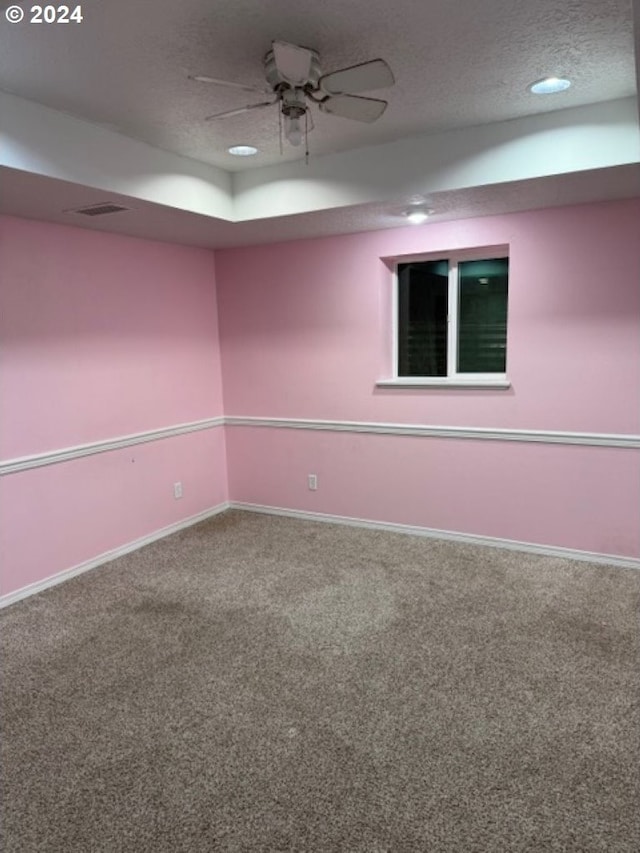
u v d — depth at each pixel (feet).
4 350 9.81
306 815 5.55
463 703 7.12
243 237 12.82
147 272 12.60
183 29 5.83
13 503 10.09
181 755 6.37
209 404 14.65
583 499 11.09
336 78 5.95
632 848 5.10
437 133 9.11
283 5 5.42
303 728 6.75
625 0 5.40
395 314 13.25
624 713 6.85
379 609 9.56
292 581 10.73
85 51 6.25
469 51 6.44
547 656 8.06
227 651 8.42
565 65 6.83
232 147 9.50
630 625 8.82
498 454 11.78
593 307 10.46
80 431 11.24
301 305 13.50
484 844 5.19
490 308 12.23
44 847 5.27
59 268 10.67
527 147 8.55
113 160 8.68
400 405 12.67
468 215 11.05
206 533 13.50
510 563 11.26
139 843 5.29
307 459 14.10
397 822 5.44
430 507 12.71
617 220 10.03
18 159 7.46
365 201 9.87
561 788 5.79
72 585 10.79
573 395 10.87
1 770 6.20
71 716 7.06
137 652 8.44
